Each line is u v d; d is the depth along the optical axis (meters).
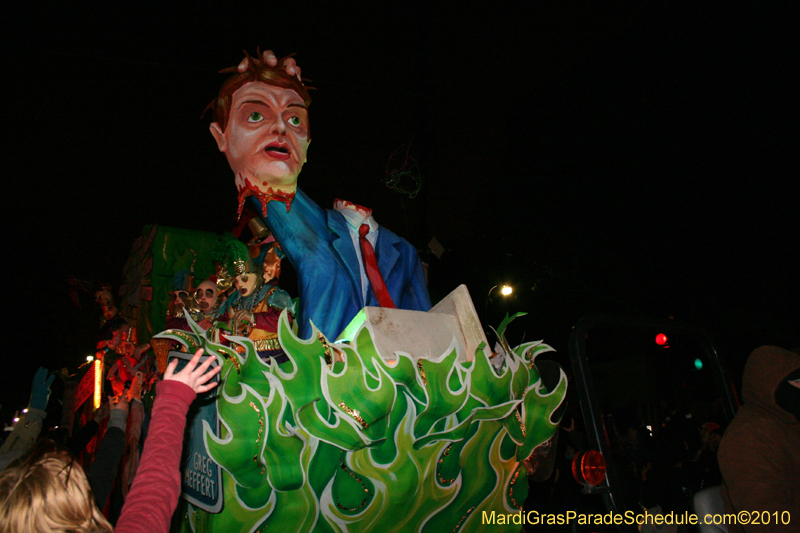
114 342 3.76
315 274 2.50
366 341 1.95
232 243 2.94
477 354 2.10
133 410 3.02
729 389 2.49
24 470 0.98
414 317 2.13
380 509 1.94
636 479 2.51
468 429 2.08
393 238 3.02
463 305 2.27
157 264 4.25
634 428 6.01
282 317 1.85
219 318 3.04
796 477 1.88
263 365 1.80
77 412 3.82
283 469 1.80
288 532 1.83
